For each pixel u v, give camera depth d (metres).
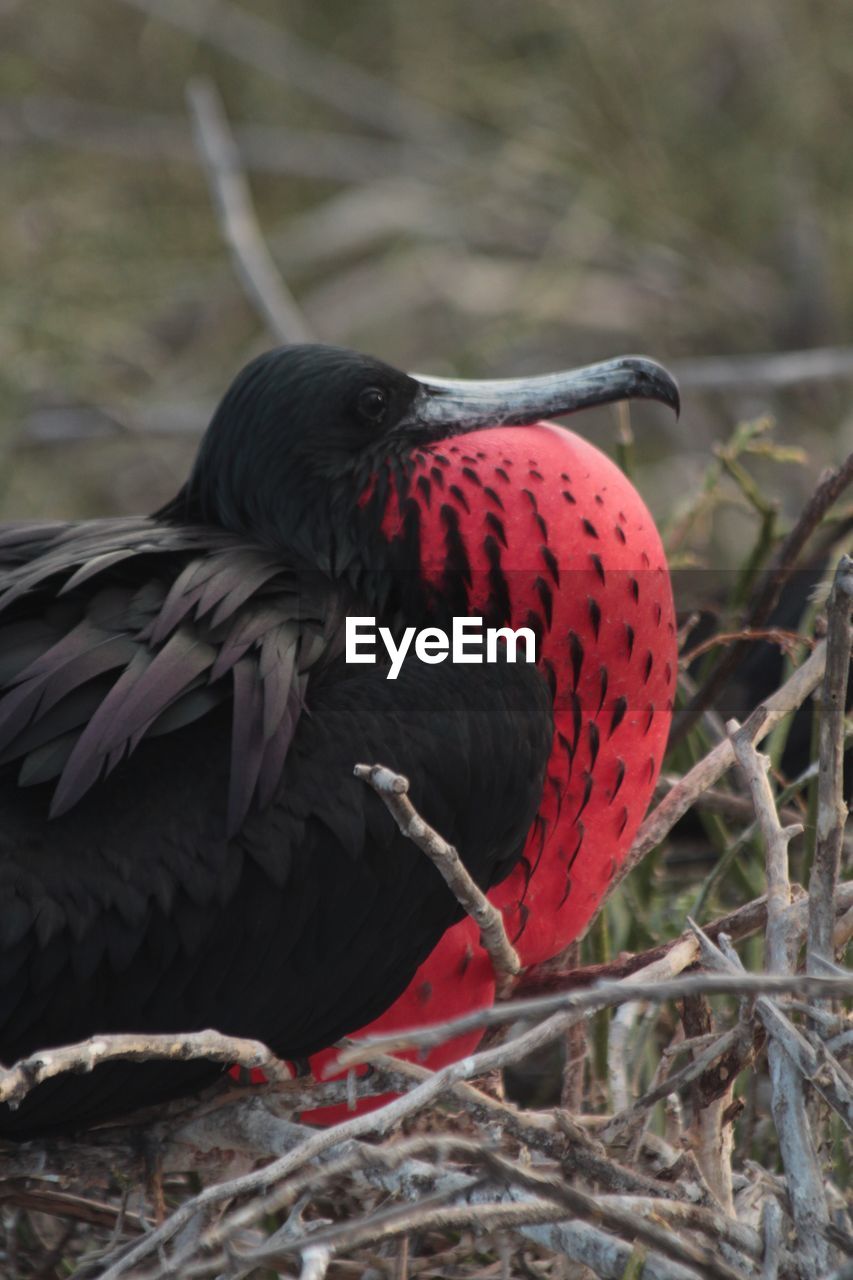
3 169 13.14
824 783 4.55
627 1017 5.46
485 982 5.51
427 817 5.14
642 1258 4.15
